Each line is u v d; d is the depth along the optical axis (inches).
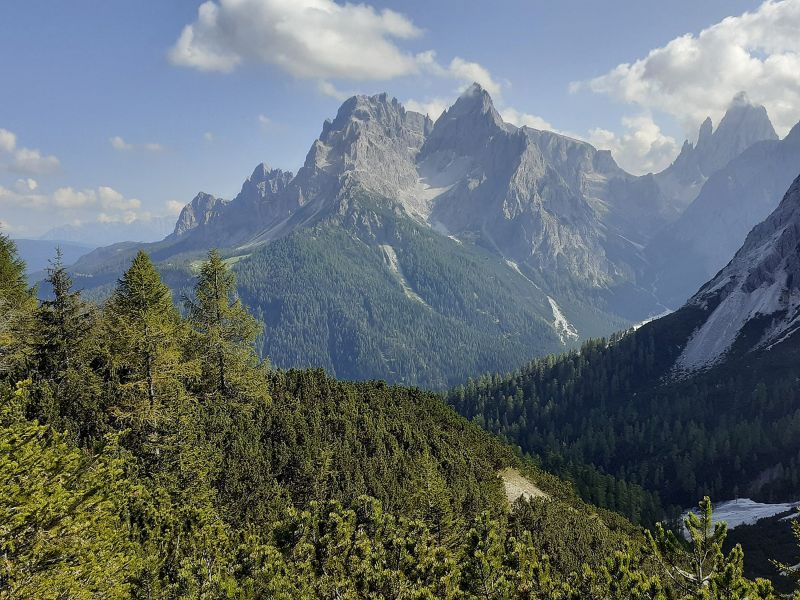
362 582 595.2
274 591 573.0
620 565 524.4
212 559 697.6
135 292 1286.9
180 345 1387.8
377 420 1544.0
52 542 500.1
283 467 1120.8
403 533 679.1
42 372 1167.0
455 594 569.6
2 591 462.0
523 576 592.4
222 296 1505.9
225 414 1302.9
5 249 1627.7
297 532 681.6
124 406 1100.5
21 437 514.6
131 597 607.5
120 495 740.7
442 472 1369.3
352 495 1040.8
